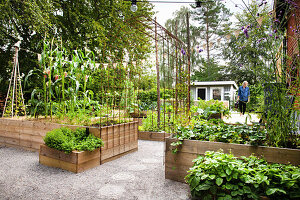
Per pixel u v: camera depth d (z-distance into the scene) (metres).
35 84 5.74
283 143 1.97
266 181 1.44
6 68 7.51
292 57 1.87
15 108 4.44
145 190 2.00
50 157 2.74
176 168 2.23
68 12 7.97
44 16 6.15
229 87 14.89
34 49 7.16
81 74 4.03
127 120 3.88
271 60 1.92
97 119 3.83
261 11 1.91
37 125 3.48
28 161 2.94
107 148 2.99
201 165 1.80
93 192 1.96
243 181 1.58
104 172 2.52
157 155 3.37
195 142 2.13
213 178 1.60
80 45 8.00
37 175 2.40
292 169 1.60
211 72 21.44
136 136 3.71
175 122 3.61
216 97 15.22
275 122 1.97
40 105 3.83
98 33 8.32
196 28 21.45
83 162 2.56
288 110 1.94
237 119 6.38
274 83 1.92
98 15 9.16
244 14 2.09
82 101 4.07
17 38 6.96
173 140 2.25
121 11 8.80
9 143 3.87
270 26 1.89
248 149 1.91
